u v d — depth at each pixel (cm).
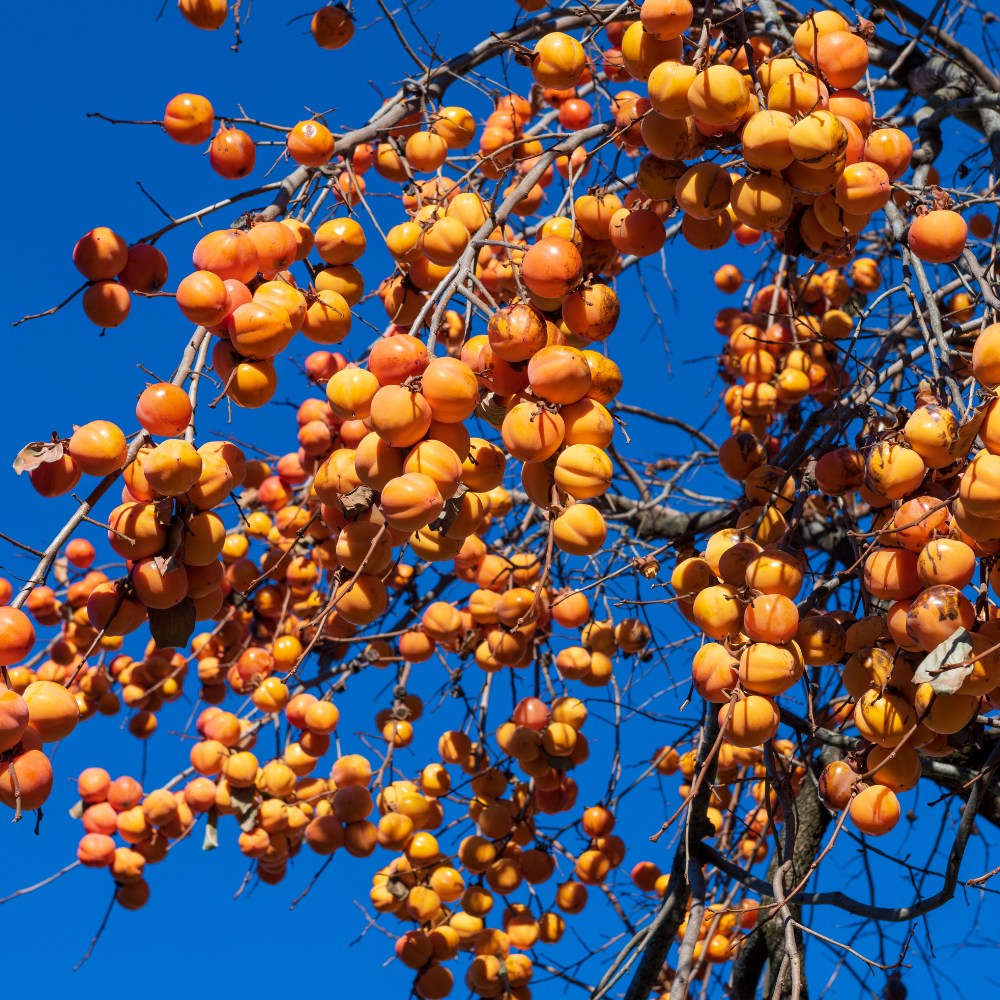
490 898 382
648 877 416
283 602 442
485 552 370
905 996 370
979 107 360
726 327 423
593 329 312
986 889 318
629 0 335
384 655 420
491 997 380
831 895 323
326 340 330
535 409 303
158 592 311
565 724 376
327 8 359
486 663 372
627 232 323
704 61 309
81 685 435
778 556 308
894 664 304
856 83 314
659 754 424
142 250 320
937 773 371
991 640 296
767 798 340
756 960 387
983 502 293
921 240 314
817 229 317
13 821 302
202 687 445
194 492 312
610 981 373
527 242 386
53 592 427
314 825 384
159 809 399
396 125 353
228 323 317
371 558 313
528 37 355
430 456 300
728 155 319
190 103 334
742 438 342
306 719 395
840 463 317
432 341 306
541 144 370
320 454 384
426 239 330
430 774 390
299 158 337
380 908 383
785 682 304
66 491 309
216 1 344
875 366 333
